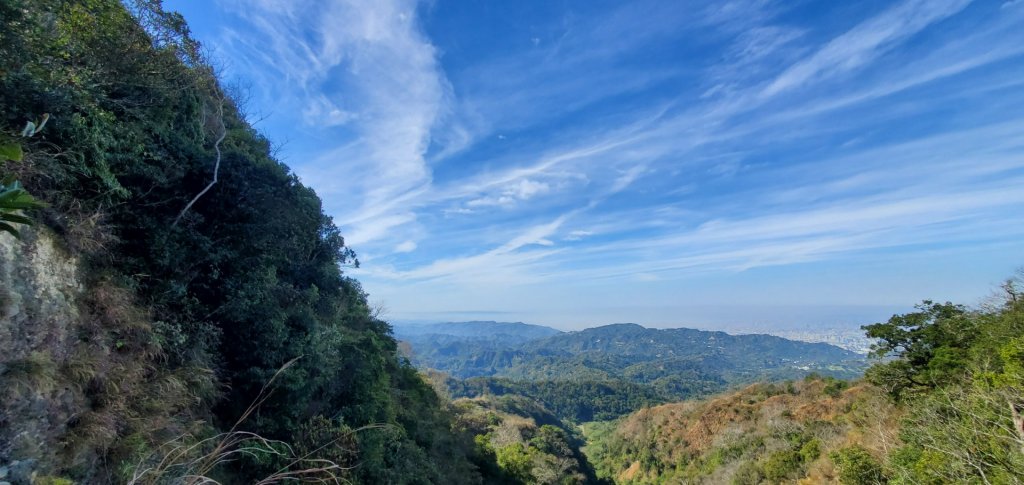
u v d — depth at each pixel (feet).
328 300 51.03
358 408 43.52
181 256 27.07
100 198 22.50
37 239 17.85
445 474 64.54
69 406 16.93
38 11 19.22
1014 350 42.88
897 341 73.05
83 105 20.85
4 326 15.57
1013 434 39.93
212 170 30.94
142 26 27.61
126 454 18.12
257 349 31.04
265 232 33.12
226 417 29.09
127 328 21.29
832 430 116.26
